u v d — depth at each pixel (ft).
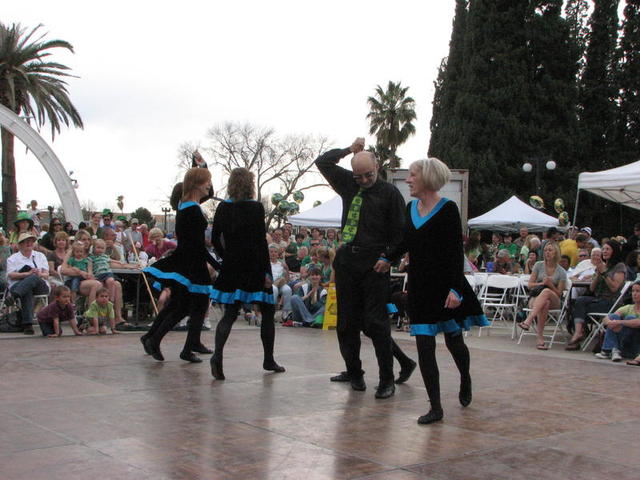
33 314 28.86
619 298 26.78
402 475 10.65
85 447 11.82
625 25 105.81
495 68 107.24
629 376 21.16
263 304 19.69
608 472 11.09
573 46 106.73
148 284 32.27
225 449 11.89
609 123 106.42
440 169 14.46
